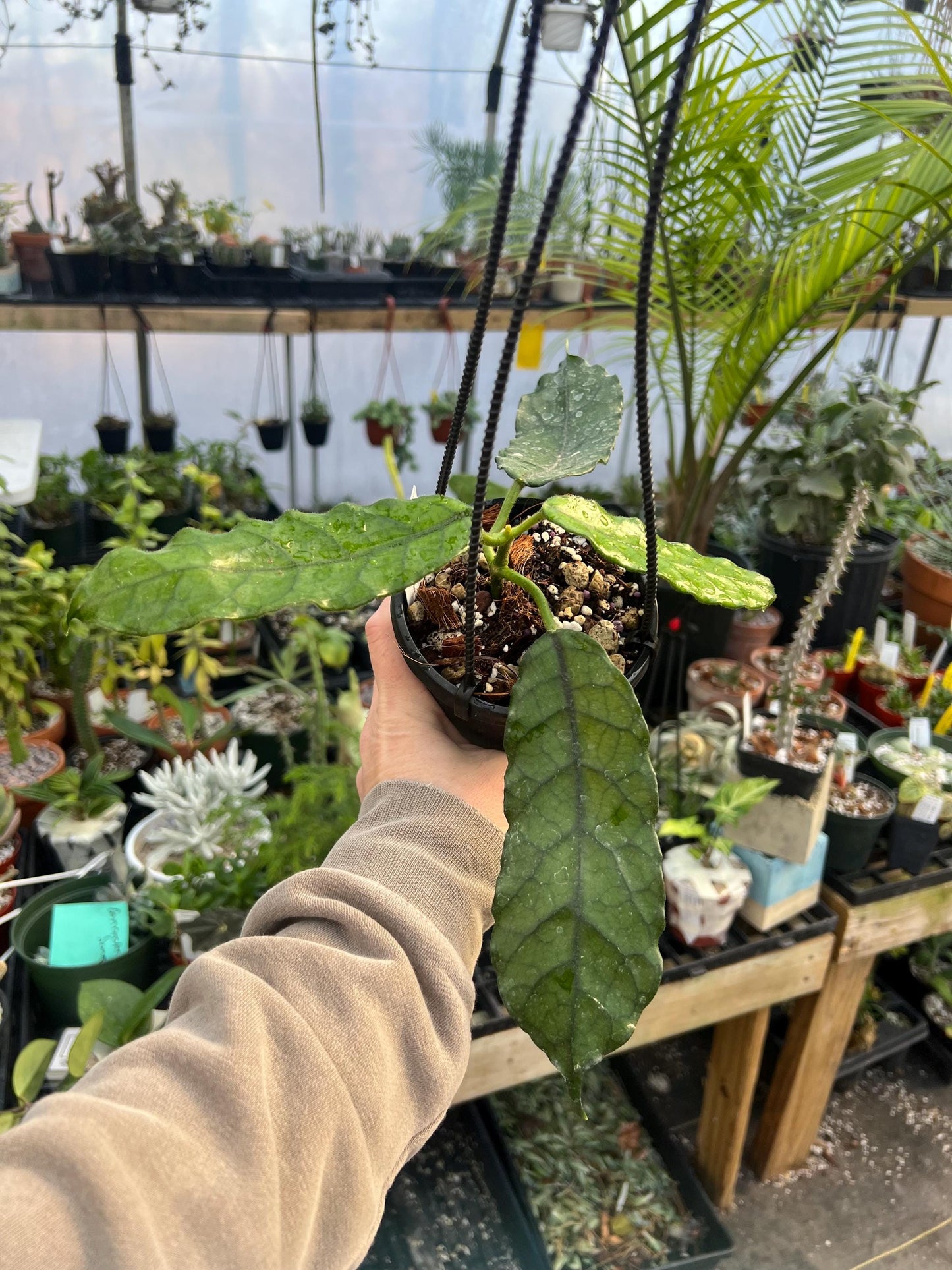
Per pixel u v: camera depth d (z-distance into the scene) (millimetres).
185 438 2520
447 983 485
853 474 1868
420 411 2832
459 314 2318
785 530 1875
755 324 1516
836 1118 1710
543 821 450
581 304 2084
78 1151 340
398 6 2252
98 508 2270
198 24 2133
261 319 2160
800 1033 1441
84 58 2121
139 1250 329
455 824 560
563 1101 1589
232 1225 359
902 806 1370
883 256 1499
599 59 349
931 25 1698
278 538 495
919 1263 1467
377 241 2568
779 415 2391
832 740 1297
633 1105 1610
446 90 2420
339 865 536
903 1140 1675
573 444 561
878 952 1389
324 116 2361
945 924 1437
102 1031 1080
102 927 1219
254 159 2379
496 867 566
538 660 473
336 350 2654
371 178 2496
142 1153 355
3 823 1349
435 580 688
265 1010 427
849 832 1344
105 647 1556
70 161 2248
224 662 2014
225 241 2330
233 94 2268
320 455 2820
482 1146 1490
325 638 1642
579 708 463
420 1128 469
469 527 514
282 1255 382
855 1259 1470
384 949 477
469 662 550
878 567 1928
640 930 423
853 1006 1434
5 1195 329
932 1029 1838
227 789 1438
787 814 1213
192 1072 397
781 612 2014
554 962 427
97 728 1719
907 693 1793
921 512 2275
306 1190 394
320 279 2400
